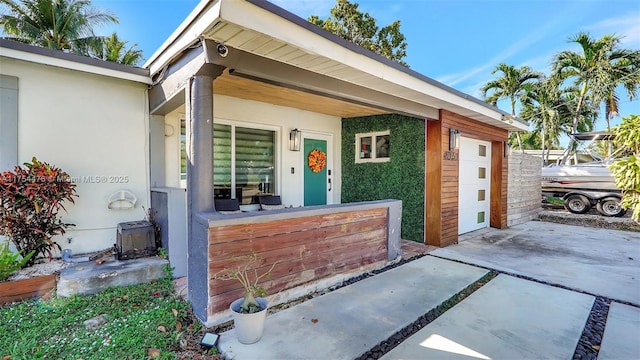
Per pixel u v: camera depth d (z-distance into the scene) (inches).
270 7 91.5
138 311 106.0
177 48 116.2
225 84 162.6
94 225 159.2
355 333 95.7
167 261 138.1
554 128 516.4
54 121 148.7
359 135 257.9
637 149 238.1
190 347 87.0
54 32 493.4
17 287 113.7
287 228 118.6
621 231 270.8
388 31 595.8
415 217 220.4
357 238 147.8
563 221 326.6
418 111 189.0
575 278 147.3
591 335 96.9
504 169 285.1
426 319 106.6
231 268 103.2
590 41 473.1
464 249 202.1
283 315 107.3
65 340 87.5
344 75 137.0
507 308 114.3
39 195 128.1
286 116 230.2
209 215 103.3
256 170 219.9
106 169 162.6
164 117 178.5
